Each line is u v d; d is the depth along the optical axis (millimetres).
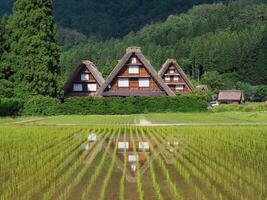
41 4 64750
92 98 66125
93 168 19422
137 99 67438
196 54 171375
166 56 180750
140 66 75062
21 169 18906
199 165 19906
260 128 38062
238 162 20422
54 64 64562
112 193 14695
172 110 68062
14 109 59844
